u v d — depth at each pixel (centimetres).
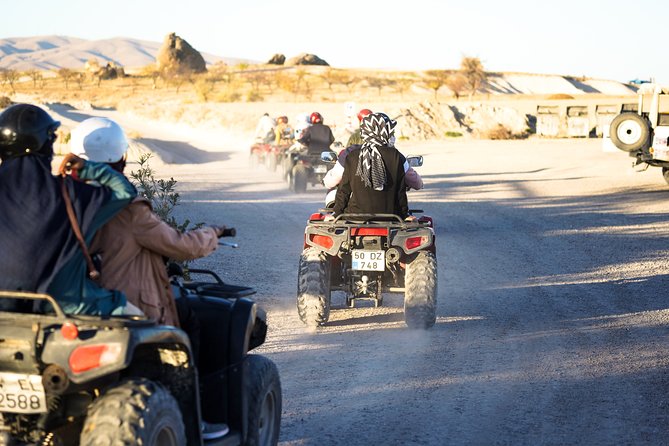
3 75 12644
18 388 367
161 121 7000
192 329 448
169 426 368
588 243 1581
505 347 842
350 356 805
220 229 441
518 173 3306
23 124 379
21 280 363
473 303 1075
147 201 402
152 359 405
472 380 722
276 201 2334
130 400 356
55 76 14188
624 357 798
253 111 7206
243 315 468
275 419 511
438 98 10362
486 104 7200
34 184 375
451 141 6122
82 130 426
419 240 888
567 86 15862
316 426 599
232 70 14362
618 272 1285
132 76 13575
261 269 1302
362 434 583
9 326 356
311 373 744
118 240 398
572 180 2969
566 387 700
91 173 387
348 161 919
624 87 16762
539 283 1209
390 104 7481
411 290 901
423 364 776
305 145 2577
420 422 611
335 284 972
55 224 370
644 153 2583
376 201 912
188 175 3266
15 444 384
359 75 13562
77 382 350
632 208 2147
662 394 677
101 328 356
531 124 6912
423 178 3122
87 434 349
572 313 1011
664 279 1223
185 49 13312
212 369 463
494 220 1936
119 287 399
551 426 602
